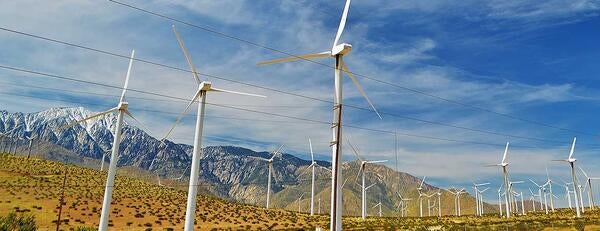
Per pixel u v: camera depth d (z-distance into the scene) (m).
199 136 51.12
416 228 94.00
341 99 44.56
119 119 61.25
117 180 147.38
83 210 100.69
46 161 155.75
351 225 106.31
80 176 141.88
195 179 49.62
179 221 103.12
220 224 103.38
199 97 52.59
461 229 86.25
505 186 137.88
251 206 145.62
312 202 138.88
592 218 109.62
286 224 110.75
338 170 41.41
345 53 45.53
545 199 168.00
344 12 46.62
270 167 151.00
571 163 127.88
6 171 128.50
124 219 98.38
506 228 83.75
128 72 63.03
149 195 129.62
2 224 62.84
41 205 99.38
